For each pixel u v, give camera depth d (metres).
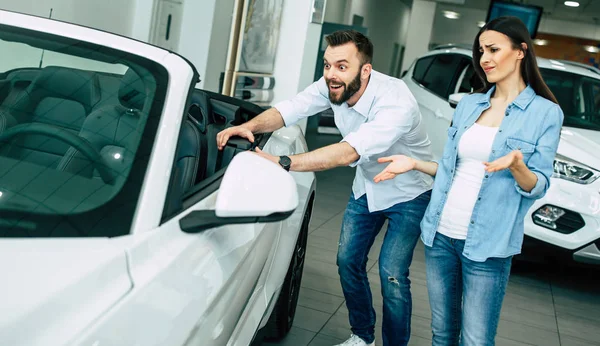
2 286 1.05
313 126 12.77
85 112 1.66
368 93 2.66
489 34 2.24
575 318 4.36
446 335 2.51
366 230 3.00
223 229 1.71
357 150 2.52
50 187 1.45
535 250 4.74
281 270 2.55
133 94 1.67
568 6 18.80
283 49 7.14
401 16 23.36
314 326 3.52
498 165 2.03
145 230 1.38
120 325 1.12
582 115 5.62
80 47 1.80
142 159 1.52
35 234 1.31
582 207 4.55
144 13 6.04
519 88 2.28
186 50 6.61
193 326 1.37
